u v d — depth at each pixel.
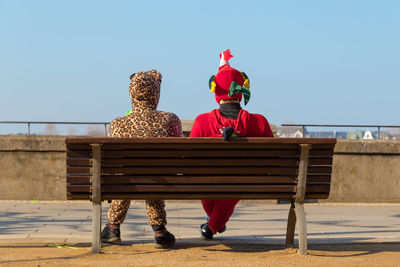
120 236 4.97
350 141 9.16
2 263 3.59
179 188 3.98
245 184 4.04
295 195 4.11
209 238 4.89
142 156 3.95
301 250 4.08
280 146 3.97
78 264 3.57
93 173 3.91
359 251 4.39
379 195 9.18
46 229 5.68
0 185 8.81
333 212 7.80
